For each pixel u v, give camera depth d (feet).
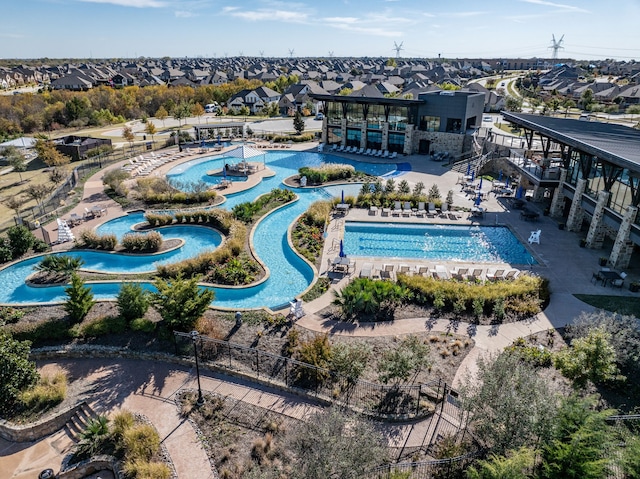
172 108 339.57
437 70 591.78
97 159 186.29
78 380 61.72
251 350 62.44
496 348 65.41
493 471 37.93
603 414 41.98
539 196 130.82
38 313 76.74
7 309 76.18
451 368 61.36
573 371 52.90
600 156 83.82
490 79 564.30
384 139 195.00
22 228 100.83
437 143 188.55
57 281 88.84
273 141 227.40
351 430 45.19
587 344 53.88
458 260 96.17
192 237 110.63
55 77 632.79
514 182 149.69
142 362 65.21
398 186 142.82
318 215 115.14
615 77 560.61
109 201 136.26
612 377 53.21
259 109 355.97
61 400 57.67
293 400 57.26
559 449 39.06
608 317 65.67
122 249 102.58
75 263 90.84
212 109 361.92
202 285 86.74
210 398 57.52
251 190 149.69
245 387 59.72
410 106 185.16
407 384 58.49
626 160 74.64
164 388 59.72
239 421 53.72
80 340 68.80
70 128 286.46
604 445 40.24
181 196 133.08
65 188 145.28
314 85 385.29
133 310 71.61
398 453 48.55
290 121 295.69
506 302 76.18
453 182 152.46
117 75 511.40
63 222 106.52
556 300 78.59
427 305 76.84
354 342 66.59
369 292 74.49
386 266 87.45
